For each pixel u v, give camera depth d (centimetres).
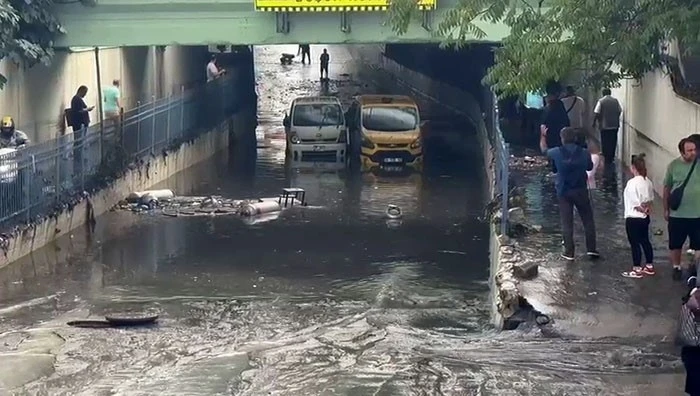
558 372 1176
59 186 2350
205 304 1794
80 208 2423
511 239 1820
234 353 1422
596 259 1667
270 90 5503
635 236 1552
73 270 2045
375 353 1366
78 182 2470
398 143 3341
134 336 1561
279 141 4000
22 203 2142
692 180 1483
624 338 1297
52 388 1266
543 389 1116
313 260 2142
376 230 2431
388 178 3162
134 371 1345
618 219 1995
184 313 1731
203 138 3528
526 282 1539
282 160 3541
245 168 3372
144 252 2202
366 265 2102
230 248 2250
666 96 2175
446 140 3909
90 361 1400
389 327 1591
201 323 1662
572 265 1634
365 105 3462
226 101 3919
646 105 2409
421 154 3381
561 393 1100
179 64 3897
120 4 2323
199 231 2411
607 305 1427
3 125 2219
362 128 3394
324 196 2862
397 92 5409
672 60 2073
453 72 4731
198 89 3572
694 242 1505
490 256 2069
